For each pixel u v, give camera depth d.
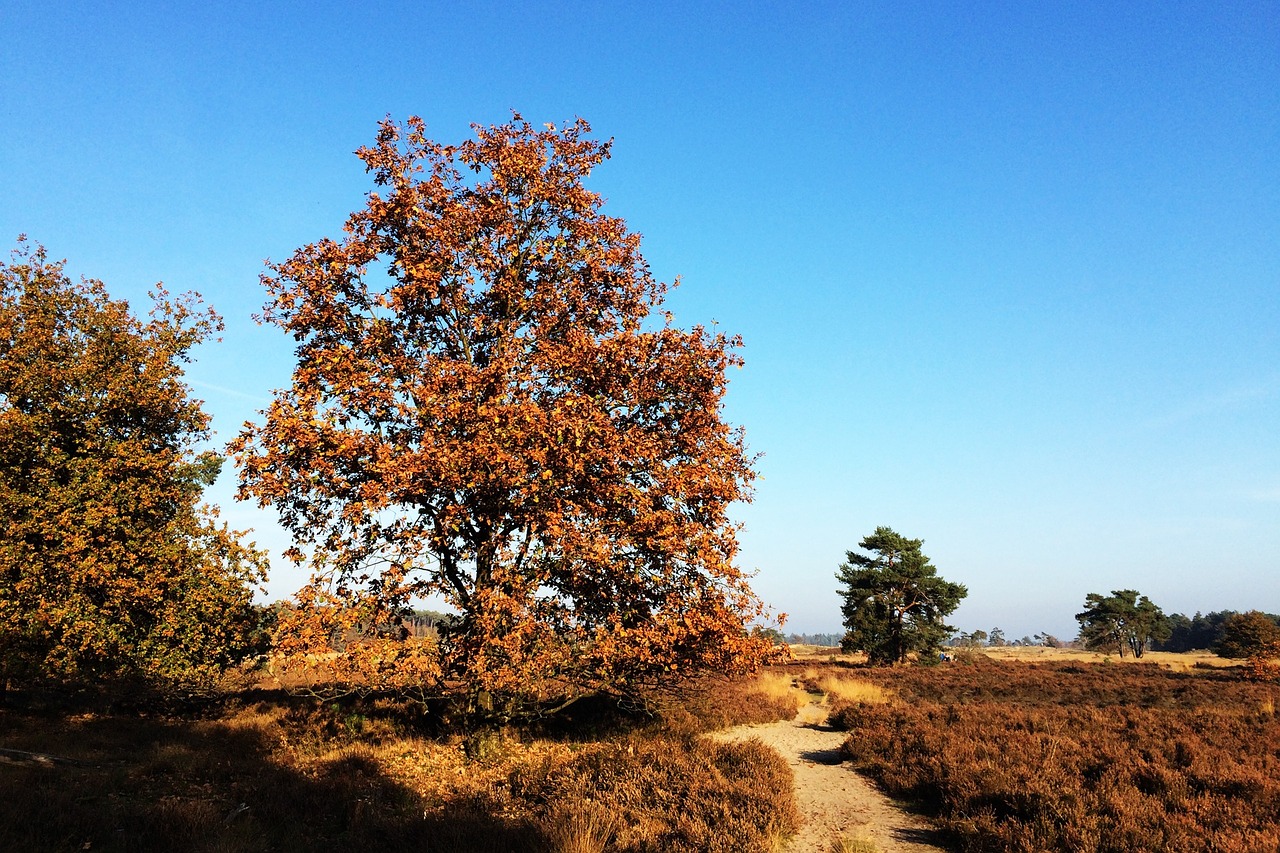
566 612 11.61
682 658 12.22
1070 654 100.62
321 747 13.98
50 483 16.19
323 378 12.49
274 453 11.70
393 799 9.95
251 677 25.56
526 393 12.23
